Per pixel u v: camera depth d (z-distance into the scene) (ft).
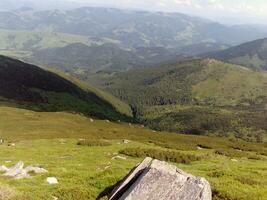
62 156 163.02
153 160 60.08
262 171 113.80
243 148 303.07
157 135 376.27
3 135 294.66
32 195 65.31
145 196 51.03
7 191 64.85
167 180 53.11
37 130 331.77
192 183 52.24
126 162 132.26
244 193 61.77
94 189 69.10
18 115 443.32
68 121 433.07
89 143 209.87
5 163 141.08
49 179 83.56
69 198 63.98
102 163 130.11
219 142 365.40
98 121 514.68
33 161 145.59
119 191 57.77
